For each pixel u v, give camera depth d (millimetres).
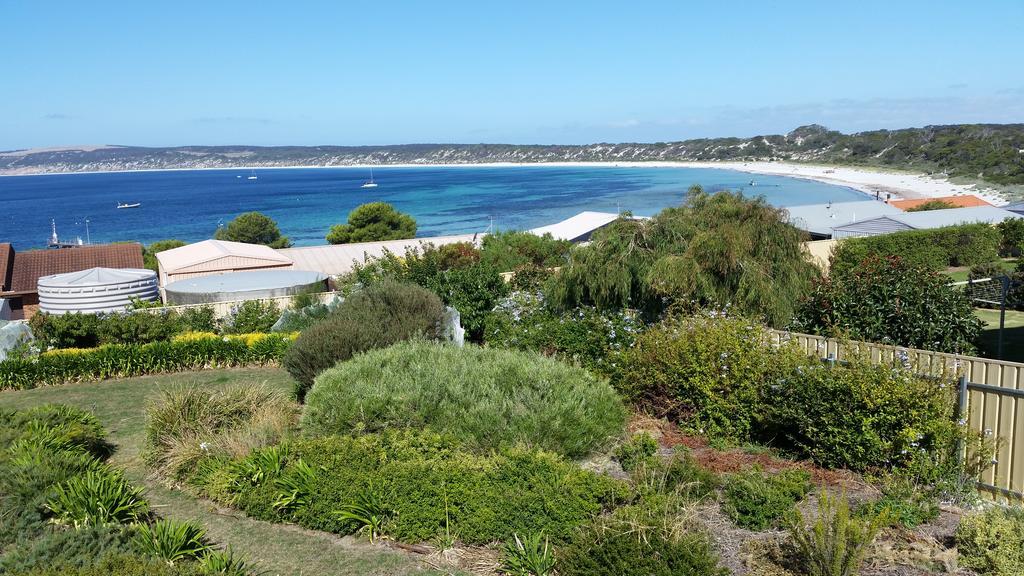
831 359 8492
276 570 6090
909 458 7391
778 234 13133
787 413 8312
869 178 154125
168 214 155125
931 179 129125
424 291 13320
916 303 10812
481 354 10453
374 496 6754
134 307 19328
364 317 12016
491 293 16594
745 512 6469
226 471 7715
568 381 9055
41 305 22750
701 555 5426
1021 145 133500
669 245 13469
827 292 11773
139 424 11094
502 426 7945
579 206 131375
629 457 7938
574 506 6215
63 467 7363
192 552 6070
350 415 8320
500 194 175250
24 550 5668
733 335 9703
